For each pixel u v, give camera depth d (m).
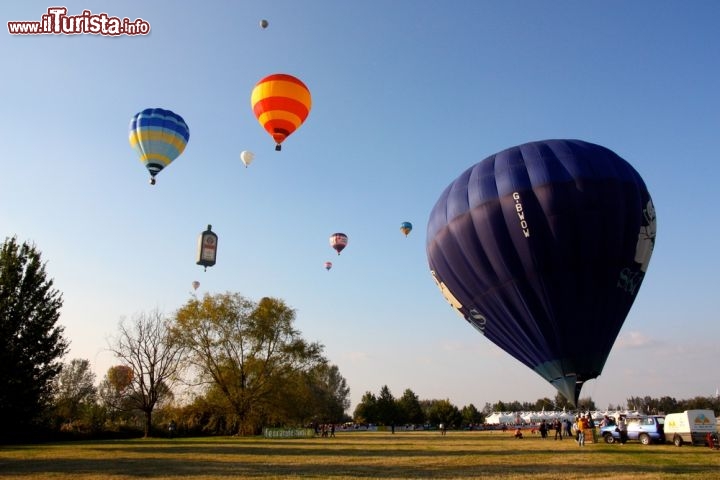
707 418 27.58
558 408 136.62
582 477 14.83
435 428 92.69
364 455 23.06
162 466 18.47
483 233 21.62
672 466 17.62
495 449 26.78
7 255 32.03
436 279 24.72
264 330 47.72
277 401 46.75
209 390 47.06
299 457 22.05
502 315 21.72
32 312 32.16
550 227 20.56
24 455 23.95
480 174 22.59
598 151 22.09
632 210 21.20
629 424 31.12
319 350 49.81
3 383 30.50
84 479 14.89
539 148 22.33
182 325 47.38
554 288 20.45
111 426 51.41
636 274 21.31
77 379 81.56
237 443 34.56
